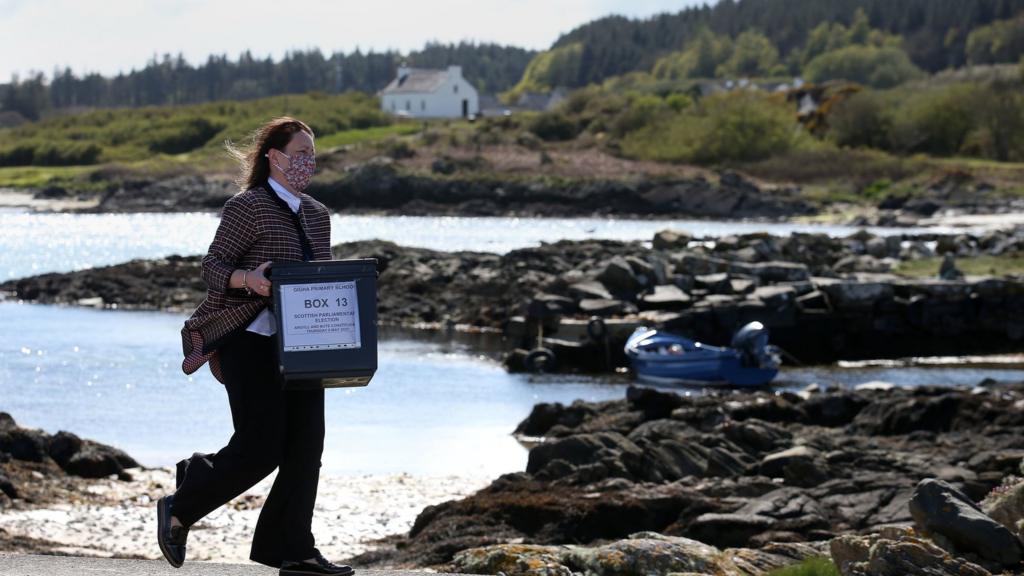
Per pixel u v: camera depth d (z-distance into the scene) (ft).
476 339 112.16
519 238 221.05
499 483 46.70
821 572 24.98
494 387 85.66
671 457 49.75
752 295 111.86
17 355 92.68
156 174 363.15
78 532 42.45
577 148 389.19
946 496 26.02
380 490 51.52
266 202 17.62
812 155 354.13
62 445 52.70
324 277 16.87
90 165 437.17
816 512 40.63
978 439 54.90
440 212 306.35
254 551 18.16
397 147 357.00
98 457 52.29
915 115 396.16
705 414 59.72
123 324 114.62
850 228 259.39
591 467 47.85
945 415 59.11
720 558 26.76
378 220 281.95
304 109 492.13
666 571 26.04
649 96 459.73
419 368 93.30
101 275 140.46
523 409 75.87
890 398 63.16
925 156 369.50
